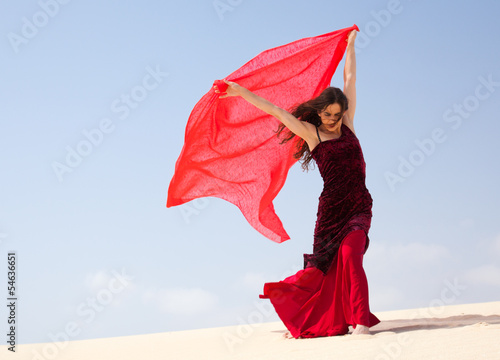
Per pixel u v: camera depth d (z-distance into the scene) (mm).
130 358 5105
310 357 3529
